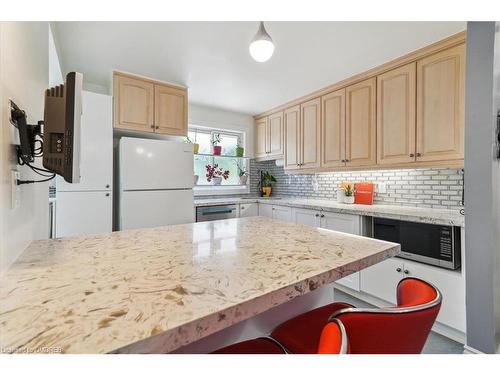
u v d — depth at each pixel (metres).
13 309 0.53
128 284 0.65
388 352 0.58
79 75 0.87
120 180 2.50
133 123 2.71
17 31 0.94
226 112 4.12
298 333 0.94
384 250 0.98
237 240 1.14
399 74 2.39
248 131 4.37
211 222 1.63
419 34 1.98
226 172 4.23
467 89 1.58
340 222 2.61
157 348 0.45
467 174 1.59
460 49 1.99
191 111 3.79
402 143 2.37
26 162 0.91
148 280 0.68
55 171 0.88
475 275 1.56
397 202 2.73
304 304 1.24
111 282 0.66
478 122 1.54
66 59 2.40
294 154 3.60
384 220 2.23
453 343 1.75
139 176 2.57
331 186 3.54
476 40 1.53
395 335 0.58
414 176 2.60
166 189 2.73
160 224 2.67
